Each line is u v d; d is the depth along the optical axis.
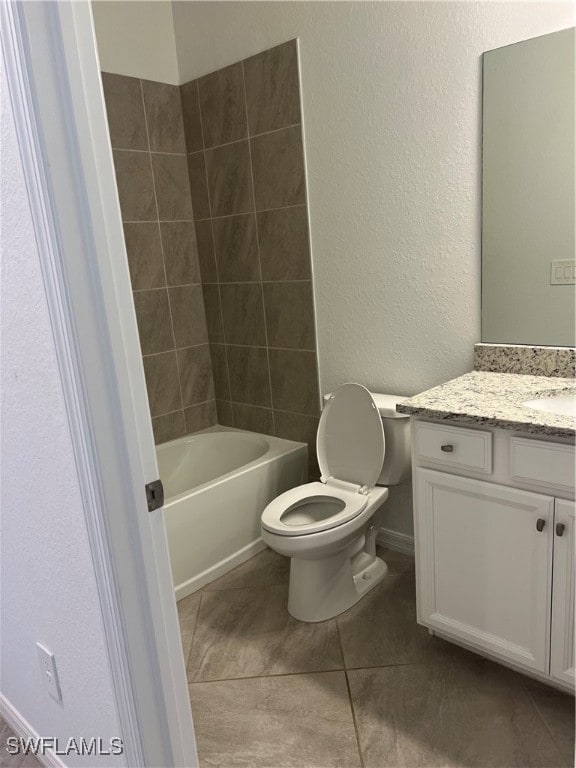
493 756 1.54
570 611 1.52
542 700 1.70
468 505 1.67
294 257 2.58
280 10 2.33
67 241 0.88
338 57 2.20
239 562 2.57
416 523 1.83
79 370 0.92
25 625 1.43
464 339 2.12
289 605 2.21
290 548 2.00
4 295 1.05
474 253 2.02
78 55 0.85
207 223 2.92
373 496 2.21
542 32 1.72
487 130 1.89
